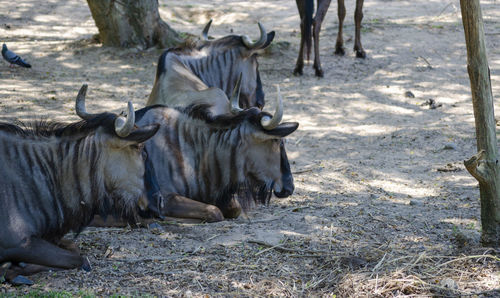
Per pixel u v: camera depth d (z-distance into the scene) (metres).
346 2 31.94
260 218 9.92
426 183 11.89
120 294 6.91
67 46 23.39
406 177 12.29
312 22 20.52
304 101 18.33
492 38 24.31
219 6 32.22
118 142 7.41
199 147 9.67
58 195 7.68
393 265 7.63
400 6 30.95
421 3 31.45
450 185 11.68
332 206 10.48
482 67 7.44
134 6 22.58
